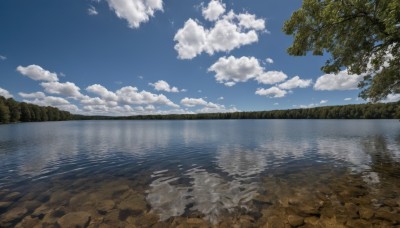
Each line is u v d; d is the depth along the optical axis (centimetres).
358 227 624
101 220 695
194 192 954
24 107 11888
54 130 5722
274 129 5425
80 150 2236
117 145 2633
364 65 1205
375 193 892
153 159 1745
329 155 1803
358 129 4797
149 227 646
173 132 4819
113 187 1043
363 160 1570
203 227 642
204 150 2181
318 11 996
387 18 749
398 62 1177
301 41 1146
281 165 1477
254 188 996
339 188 970
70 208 793
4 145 2648
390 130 4353
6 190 1005
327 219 676
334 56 1267
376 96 1888
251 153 1977
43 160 1725
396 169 1290
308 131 4509
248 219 688
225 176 1216
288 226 639
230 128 6216
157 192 961
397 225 629
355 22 999
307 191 941
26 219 707
